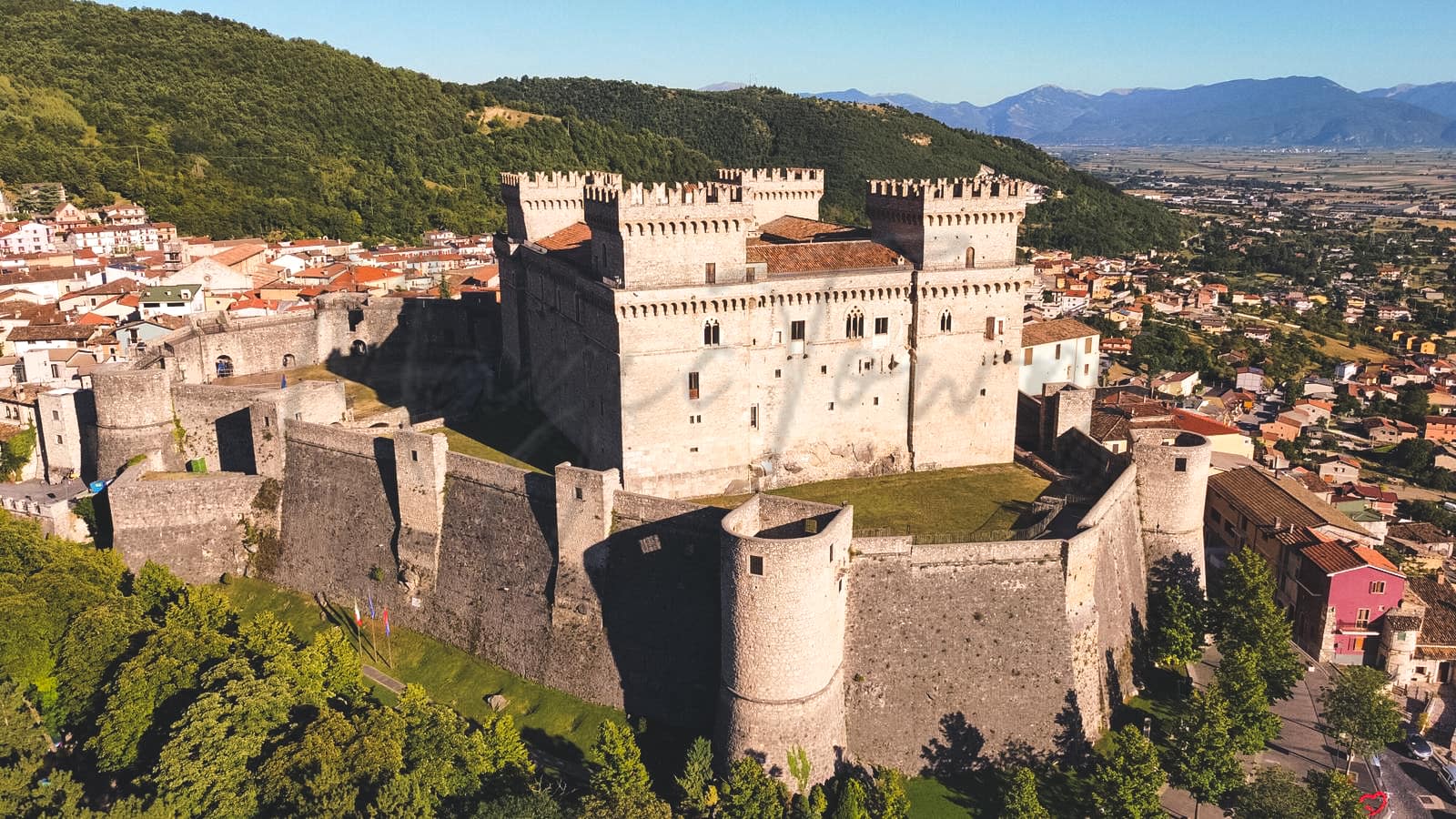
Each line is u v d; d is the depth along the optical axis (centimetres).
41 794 7194
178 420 11844
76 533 11362
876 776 8050
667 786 7912
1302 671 8981
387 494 10312
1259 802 7362
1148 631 9831
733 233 9738
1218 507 12262
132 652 8769
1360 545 10581
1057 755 8331
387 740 7344
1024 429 12281
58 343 15812
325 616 10469
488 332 15700
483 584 9538
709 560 8312
